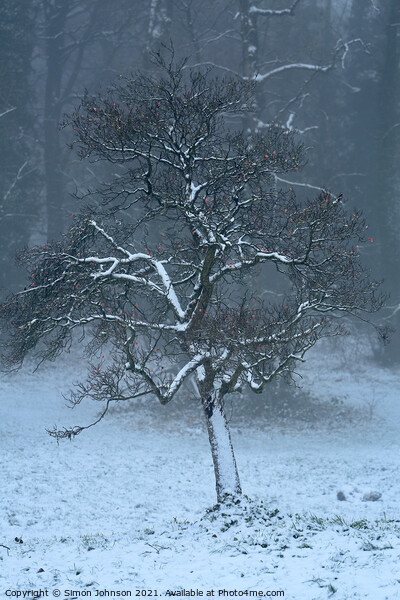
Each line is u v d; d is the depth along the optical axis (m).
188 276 16.42
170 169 14.79
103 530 13.70
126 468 20.59
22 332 14.13
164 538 11.44
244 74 31.30
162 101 14.34
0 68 38.34
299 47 38.59
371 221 42.06
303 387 34.44
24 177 38.66
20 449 22.28
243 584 8.27
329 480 19.33
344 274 14.09
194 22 35.12
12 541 12.24
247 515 12.54
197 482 19.19
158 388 13.88
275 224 14.96
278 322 13.33
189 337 13.98
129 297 15.80
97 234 15.73
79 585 8.73
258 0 34.47
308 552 9.47
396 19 41.25
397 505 15.63
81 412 29.42
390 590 7.32
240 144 15.07
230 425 28.45
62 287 13.94
